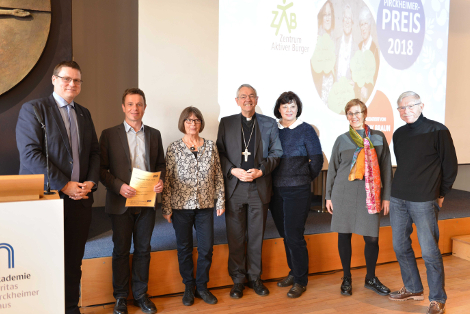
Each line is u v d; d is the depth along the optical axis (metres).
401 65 4.09
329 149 3.83
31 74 2.55
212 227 2.53
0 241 1.27
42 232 1.34
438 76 4.28
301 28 3.66
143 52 3.19
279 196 2.70
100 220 3.39
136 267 2.39
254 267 2.72
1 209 1.26
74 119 2.07
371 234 2.59
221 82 3.45
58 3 2.60
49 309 1.37
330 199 2.77
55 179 1.88
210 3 3.37
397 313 2.41
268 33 3.55
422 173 2.35
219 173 2.57
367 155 2.55
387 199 2.64
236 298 2.61
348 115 2.63
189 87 3.35
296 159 2.63
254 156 2.60
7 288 1.29
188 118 2.42
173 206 2.44
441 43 4.28
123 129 2.31
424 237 2.36
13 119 2.52
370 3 3.90
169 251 2.63
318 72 3.74
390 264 3.38
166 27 3.24
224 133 2.67
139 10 3.16
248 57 3.51
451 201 4.59
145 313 2.36
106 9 3.85
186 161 2.43
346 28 3.82
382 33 3.97
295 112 2.67
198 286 2.57
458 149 4.62
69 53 2.65
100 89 3.89
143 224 2.35
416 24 4.13
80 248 2.09
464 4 4.57
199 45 3.36
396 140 2.52
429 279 2.39
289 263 2.84
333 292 2.74
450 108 4.56
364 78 3.93
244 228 2.68
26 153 1.87
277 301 2.58
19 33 2.47
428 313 2.36
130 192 2.18
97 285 2.44
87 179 2.08
